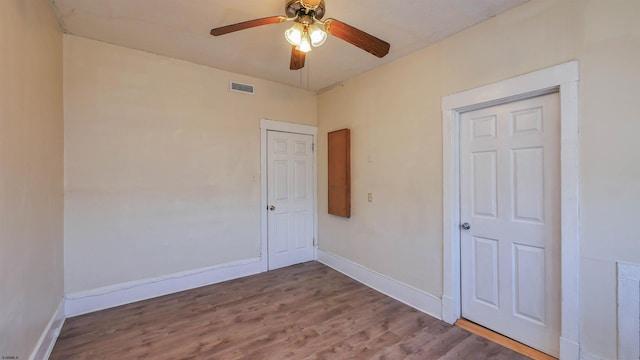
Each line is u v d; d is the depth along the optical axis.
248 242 3.58
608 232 1.65
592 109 1.69
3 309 1.35
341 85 3.71
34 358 1.73
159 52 2.89
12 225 1.46
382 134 3.10
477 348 2.07
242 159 3.53
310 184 4.14
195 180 3.19
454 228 2.45
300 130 4.02
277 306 2.73
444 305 2.47
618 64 1.60
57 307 2.25
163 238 2.99
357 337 2.21
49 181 2.08
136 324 2.38
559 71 1.81
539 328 1.99
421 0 1.96
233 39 2.61
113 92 2.71
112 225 2.71
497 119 2.23
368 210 3.29
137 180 2.84
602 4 1.65
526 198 2.06
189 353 2.00
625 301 1.59
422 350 2.04
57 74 2.30
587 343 1.72
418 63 2.71
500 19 2.11
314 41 1.91
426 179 2.64
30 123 1.71
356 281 3.40
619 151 1.61
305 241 4.11
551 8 1.85
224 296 2.95
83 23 2.33
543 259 1.97
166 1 2.04
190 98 3.14
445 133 2.46
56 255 2.24
